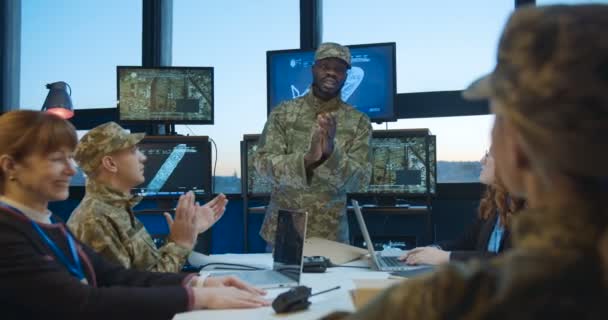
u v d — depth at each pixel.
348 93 3.14
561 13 0.41
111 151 1.61
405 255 1.85
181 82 3.23
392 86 3.09
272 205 2.46
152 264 1.58
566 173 0.39
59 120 1.24
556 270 0.38
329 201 2.36
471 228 2.11
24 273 1.08
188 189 3.09
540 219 0.41
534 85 0.39
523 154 0.43
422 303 0.41
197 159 3.11
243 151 3.17
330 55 2.32
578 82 0.37
